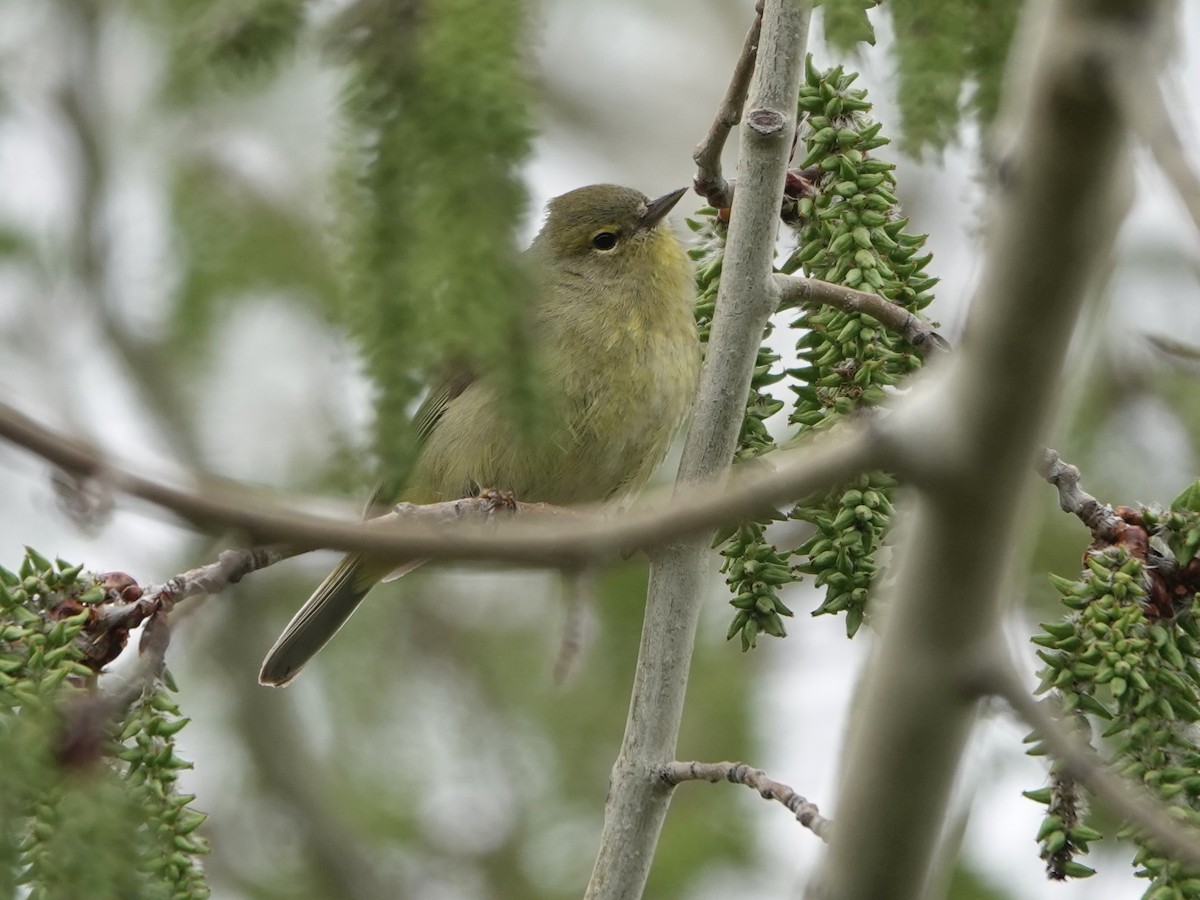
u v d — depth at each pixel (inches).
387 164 197.3
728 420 329.7
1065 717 269.7
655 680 333.4
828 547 306.8
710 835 616.7
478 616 755.4
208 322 714.2
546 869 707.4
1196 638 275.7
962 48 199.9
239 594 772.0
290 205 695.7
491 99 195.2
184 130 674.8
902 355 328.2
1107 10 171.0
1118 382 604.4
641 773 330.3
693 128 890.7
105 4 773.9
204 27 214.4
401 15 200.8
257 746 757.9
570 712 699.4
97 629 273.6
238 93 312.7
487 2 199.0
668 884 610.5
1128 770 263.3
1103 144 176.9
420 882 733.3
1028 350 190.9
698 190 365.7
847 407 322.3
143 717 263.0
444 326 193.9
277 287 698.2
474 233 194.5
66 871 229.0
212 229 687.7
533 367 200.5
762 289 328.2
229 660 767.7
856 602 307.1
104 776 238.2
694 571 335.0
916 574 211.8
